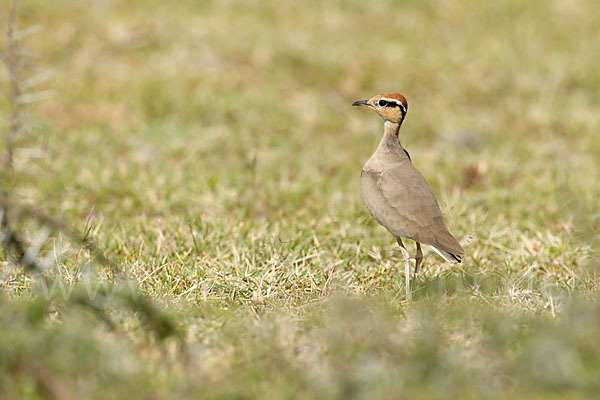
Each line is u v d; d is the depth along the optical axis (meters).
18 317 11.52
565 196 20.66
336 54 32.38
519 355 11.36
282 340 11.71
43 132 24.56
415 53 33.28
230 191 21.31
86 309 12.35
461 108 29.38
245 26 34.47
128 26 32.94
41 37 31.66
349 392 10.31
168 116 27.17
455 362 11.04
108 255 16.59
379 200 15.58
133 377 10.47
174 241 17.59
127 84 29.05
